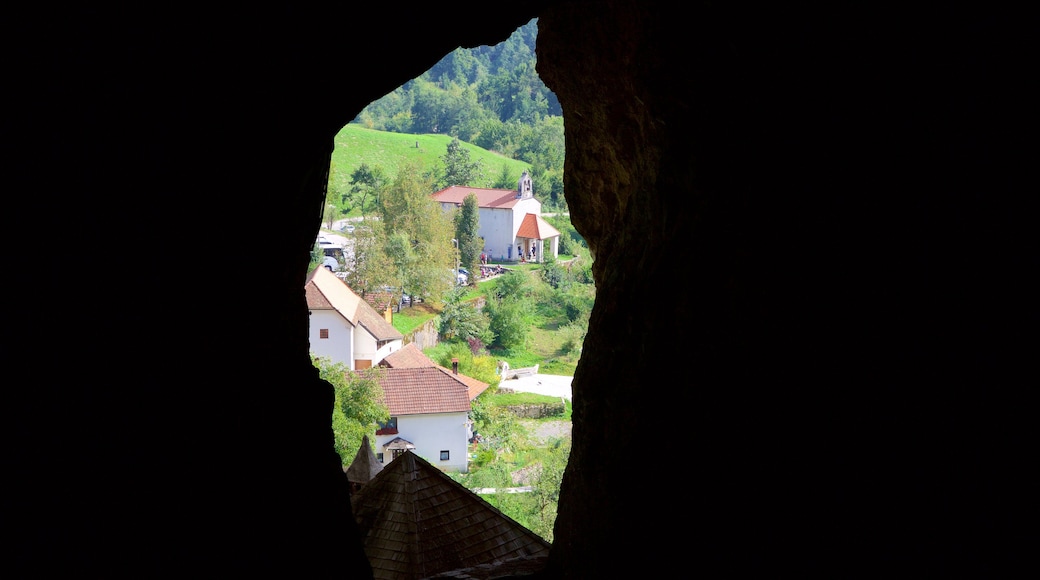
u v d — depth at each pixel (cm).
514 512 4719
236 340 857
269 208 909
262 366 909
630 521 1168
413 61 1041
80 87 648
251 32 788
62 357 638
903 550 812
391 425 6025
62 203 641
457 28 1030
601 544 1221
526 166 19212
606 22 1281
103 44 660
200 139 773
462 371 7881
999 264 750
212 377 807
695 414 1089
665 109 1198
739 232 1049
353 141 17675
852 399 877
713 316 1082
